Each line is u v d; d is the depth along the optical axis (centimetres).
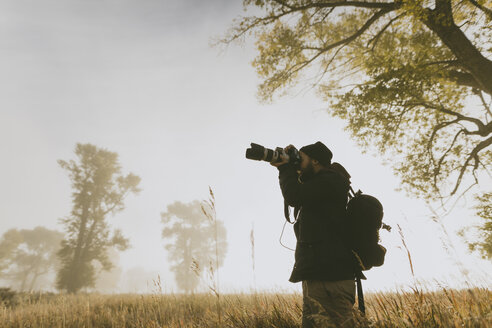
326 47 916
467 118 745
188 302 434
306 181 163
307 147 168
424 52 671
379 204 145
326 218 144
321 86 987
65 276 2569
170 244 4728
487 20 562
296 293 271
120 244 2834
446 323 132
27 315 426
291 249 169
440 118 741
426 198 782
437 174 796
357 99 721
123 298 632
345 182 153
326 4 805
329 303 132
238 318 244
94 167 3006
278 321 212
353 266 139
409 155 820
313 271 133
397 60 686
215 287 181
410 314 154
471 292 134
